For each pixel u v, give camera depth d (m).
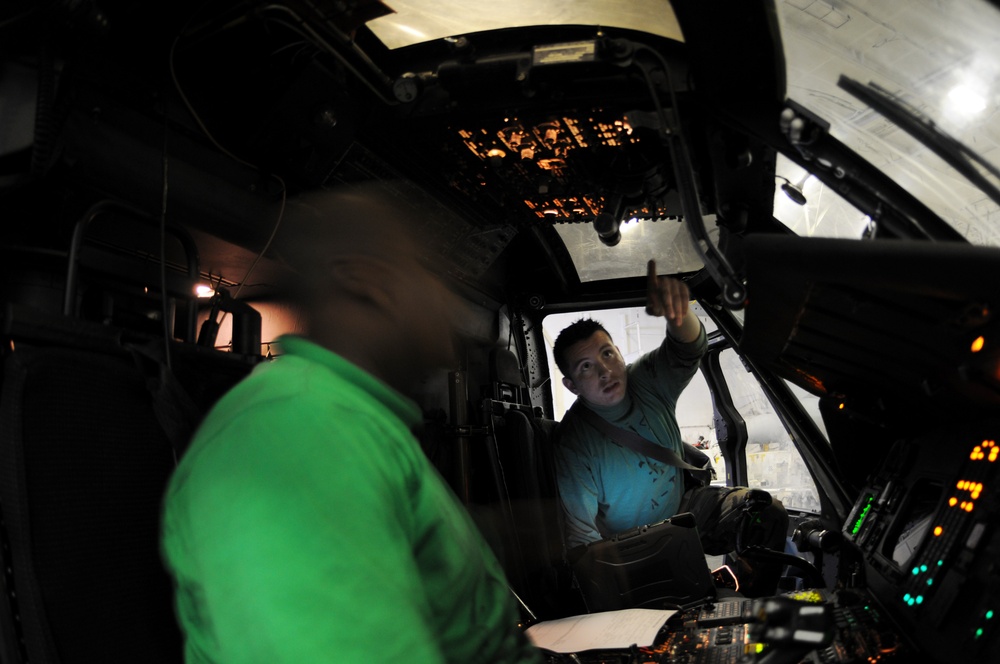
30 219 1.52
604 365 3.16
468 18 1.93
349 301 0.88
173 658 1.11
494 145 2.20
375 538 0.63
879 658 1.27
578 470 3.26
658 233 3.60
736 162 1.85
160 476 1.16
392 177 2.39
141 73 1.81
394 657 0.59
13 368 0.96
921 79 1.67
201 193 1.99
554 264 3.82
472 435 3.15
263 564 0.59
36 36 1.38
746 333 1.69
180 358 1.32
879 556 1.78
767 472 4.06
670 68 1.88
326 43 1.79
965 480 1.40
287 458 0.64
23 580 0.91
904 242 0.98
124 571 1.05
